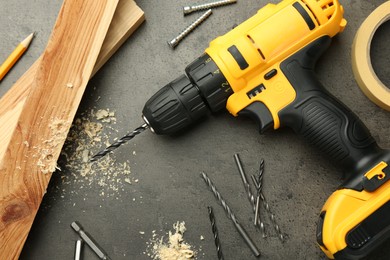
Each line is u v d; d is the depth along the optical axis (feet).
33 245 3.99
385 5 3.87
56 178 4.04
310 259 3.92
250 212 3.99
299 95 3.61
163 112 3.65
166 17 4.21
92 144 4.09
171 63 4.17
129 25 4.06
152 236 4.01
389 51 4.11
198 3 4.21
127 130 4.11
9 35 4.25
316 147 3.71
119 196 4.05
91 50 3.79
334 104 3.58
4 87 4.18
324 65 4.08
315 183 3.99
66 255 4.00
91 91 4.13
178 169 4.06
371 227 3.40
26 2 4.25
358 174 3.48
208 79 3.58
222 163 4.06
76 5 3.78
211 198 4.02
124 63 4.17
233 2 4.18
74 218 4.03
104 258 3.91
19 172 3.63
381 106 3.98
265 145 4.04
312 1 3.58
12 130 3.76
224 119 4.08
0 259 3.60
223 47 3.58
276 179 4.01
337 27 3.72
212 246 3.98
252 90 3.65
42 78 3.70
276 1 4.20
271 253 3.94
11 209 3.61
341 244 3.40
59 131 3.74
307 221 3.95
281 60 3.62
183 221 4.01
